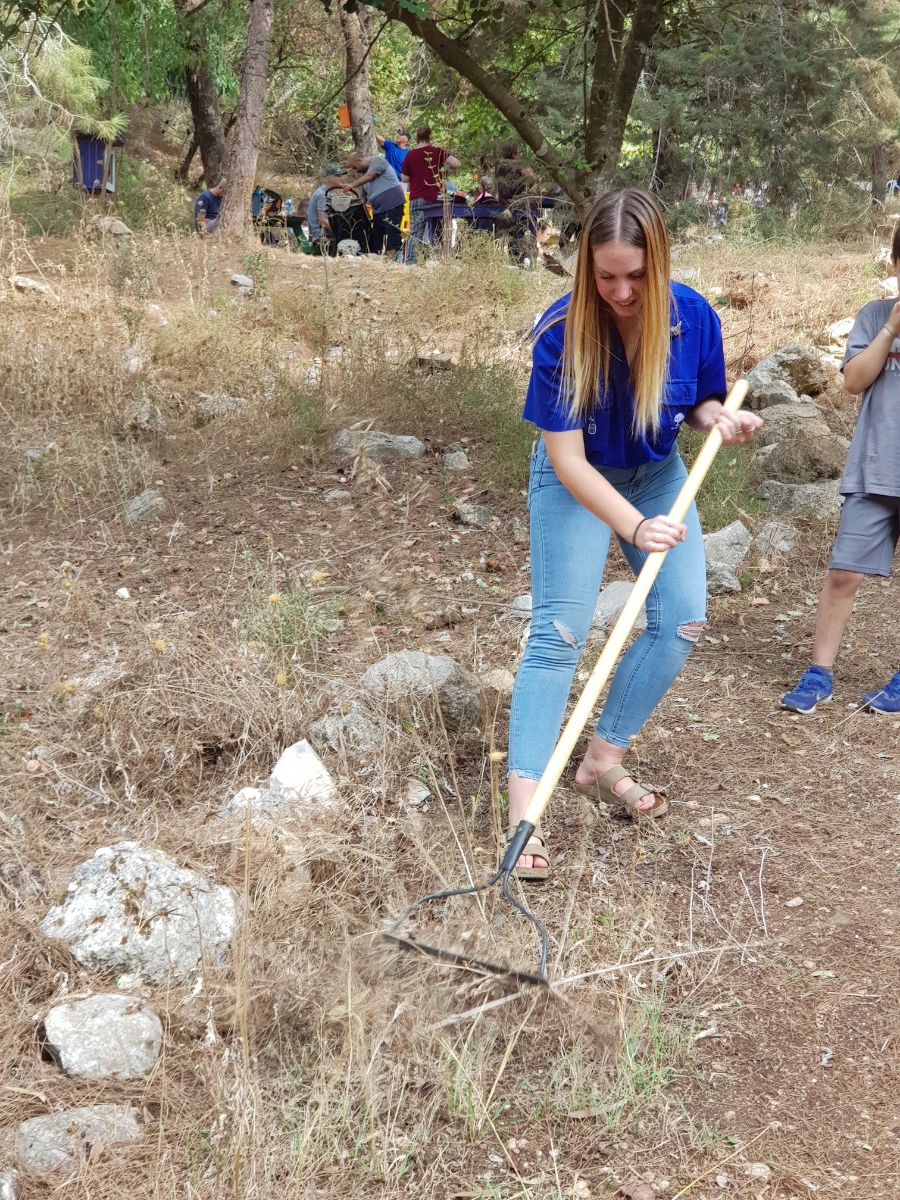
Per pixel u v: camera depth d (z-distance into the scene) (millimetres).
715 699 4531
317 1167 2506
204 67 17984
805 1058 2842
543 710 3371
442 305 9984
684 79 14945
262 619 4703
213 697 4195
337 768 3916
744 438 3340
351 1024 2754
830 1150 2586
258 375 7699
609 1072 2771
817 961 3152
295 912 3211
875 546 4375
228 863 3336
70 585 4938
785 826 3732
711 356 3264
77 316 8508
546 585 3383
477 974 3004
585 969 3057
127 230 11727
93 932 2996
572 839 3662
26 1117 2586
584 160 7914
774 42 14641
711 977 3090
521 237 12984
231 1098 2576
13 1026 2785
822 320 9188
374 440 6723
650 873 3510
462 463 6605
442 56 7004
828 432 6859
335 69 20328
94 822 3574
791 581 5586
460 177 18109
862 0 15781
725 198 15562
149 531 5914
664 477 3453
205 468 6652
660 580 3506
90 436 6855
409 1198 2453
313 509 6113
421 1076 2736
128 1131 2545
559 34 8844
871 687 4617
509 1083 2762
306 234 15523
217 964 3018
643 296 2965
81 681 4359
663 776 4012
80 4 8055
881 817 3775
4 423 7141
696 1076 2787
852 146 15875
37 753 3941
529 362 8336
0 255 9922
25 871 3285
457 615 5035
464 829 3635
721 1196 2469
